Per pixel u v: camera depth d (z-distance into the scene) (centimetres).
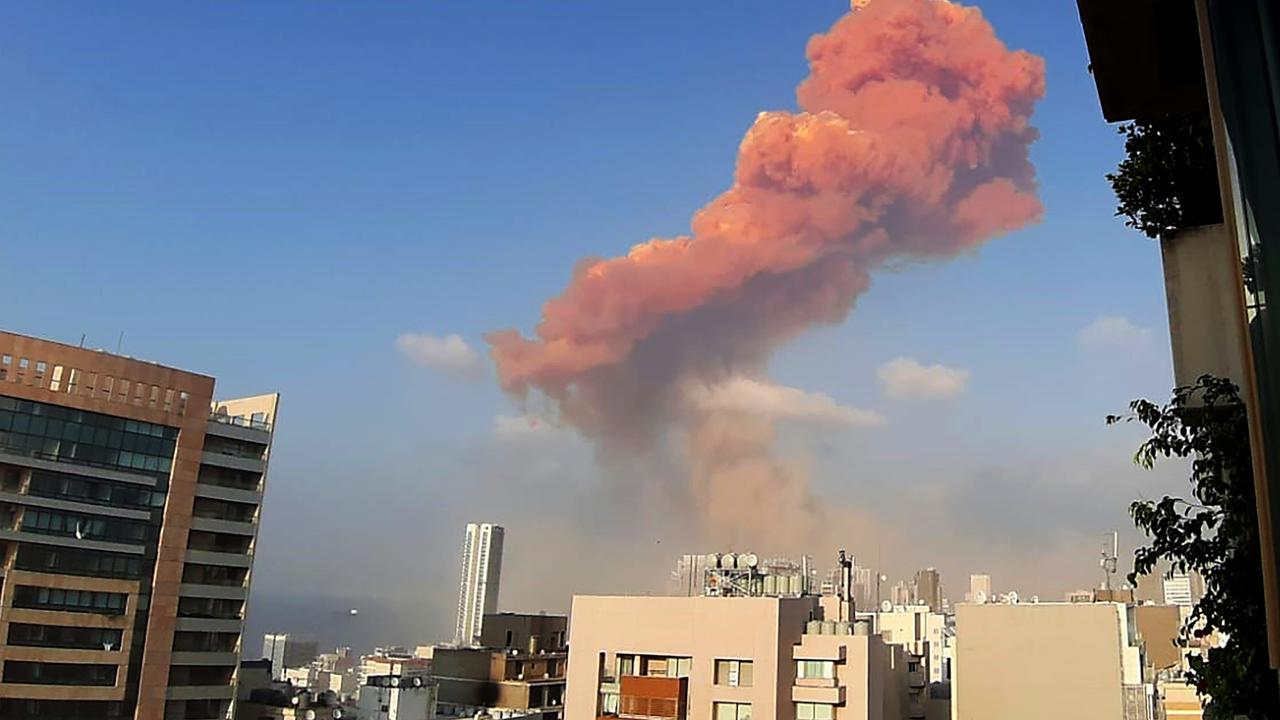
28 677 6544
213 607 7638
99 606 6950
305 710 7350
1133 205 1005
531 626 9306
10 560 6600
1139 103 977
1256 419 507
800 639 5731
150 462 7425
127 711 6962
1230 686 748
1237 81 529
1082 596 6131
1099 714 5075
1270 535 500
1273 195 504
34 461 6825
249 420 8312
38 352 6988
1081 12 891
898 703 6331
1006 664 5291
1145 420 831
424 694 7412
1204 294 869
